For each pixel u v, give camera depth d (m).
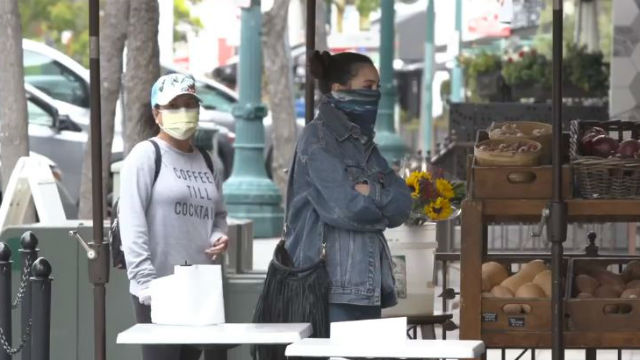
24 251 13.17
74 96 34.00
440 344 8.92
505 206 11.03
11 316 13.70
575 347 11.02
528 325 11.05
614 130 12.31
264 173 33.47
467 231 11.08
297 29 62.19
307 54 12.68
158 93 11.69
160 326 9.64
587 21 36.12
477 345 8.89
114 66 19.36
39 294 12.70
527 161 11.05
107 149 19.59
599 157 10.99
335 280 10.27
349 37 47.31
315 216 10.40
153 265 11.67
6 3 19.09
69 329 14.76
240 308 14.28
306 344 8.91
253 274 15.65
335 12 62.03
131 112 18.03
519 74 31.61
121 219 11.56
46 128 32.50
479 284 11.07
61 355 14.77
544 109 28.55
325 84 10.58
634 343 11.00
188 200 11.79
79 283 14.74
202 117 39.50
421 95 62.47
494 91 32.31
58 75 34.19
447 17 55.84
